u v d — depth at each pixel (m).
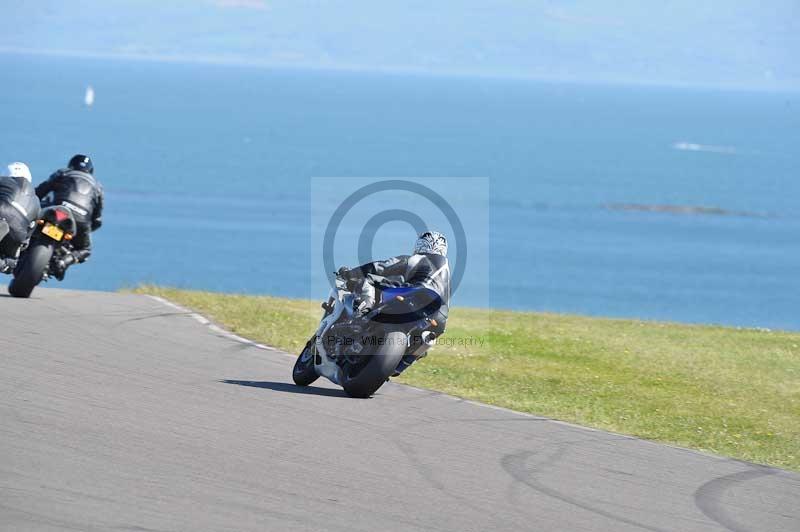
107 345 42.59
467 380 45.94
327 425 32.31
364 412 35.06
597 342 61.38
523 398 42.47
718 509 27.28
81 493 23.06
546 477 28.77
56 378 34.62
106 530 21.02
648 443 34.69
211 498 23.72
